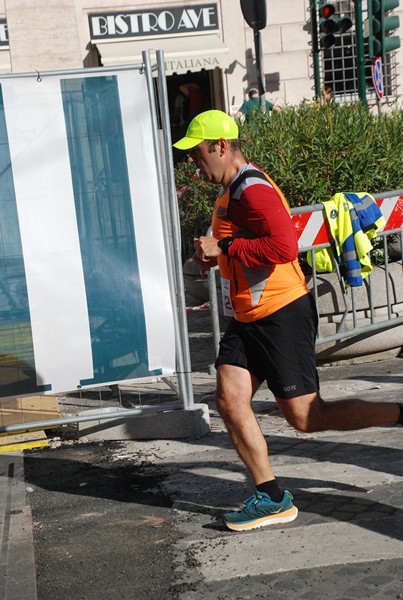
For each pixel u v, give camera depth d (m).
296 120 9.11
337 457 5.82
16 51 10.80
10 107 6.23
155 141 6.45
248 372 4.74
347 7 20.84
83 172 6.36
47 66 10.84
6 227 6.29
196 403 7.25
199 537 4.78
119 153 6.41
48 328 6.40
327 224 8.00
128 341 6.54
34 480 5.98
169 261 6.54
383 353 8.70
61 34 10.83
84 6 20.52
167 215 6.55
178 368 6.64
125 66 6.36
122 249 6.46
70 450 6.58
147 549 4.69
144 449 6.45
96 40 20.66
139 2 20.62
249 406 4.76
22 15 10.73
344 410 4.73
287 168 8.72
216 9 20.88
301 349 4.66
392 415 4.78
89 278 6.43
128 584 4.31
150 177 6.46
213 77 21.77
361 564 4.27
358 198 8.04
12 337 6.37
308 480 5.43
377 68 14.54
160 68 6.40
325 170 8.75
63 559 4.67
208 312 11.88
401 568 4.20
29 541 4.92
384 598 3.94
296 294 4.67
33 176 6.29
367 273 8.13
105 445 6.66
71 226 6.38
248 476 5.66
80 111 6.33
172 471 5.90
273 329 4.63
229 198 4.62
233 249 4.52
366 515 4.82
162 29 20.77
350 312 8.41
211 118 4.68
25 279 6.34
